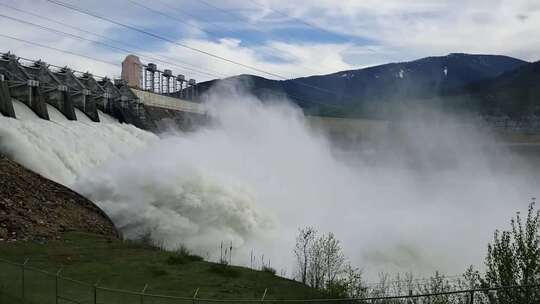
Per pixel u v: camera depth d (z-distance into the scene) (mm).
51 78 73000
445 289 29594
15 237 31875
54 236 33562
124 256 31094
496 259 22203
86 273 27312
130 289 25219
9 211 34531
